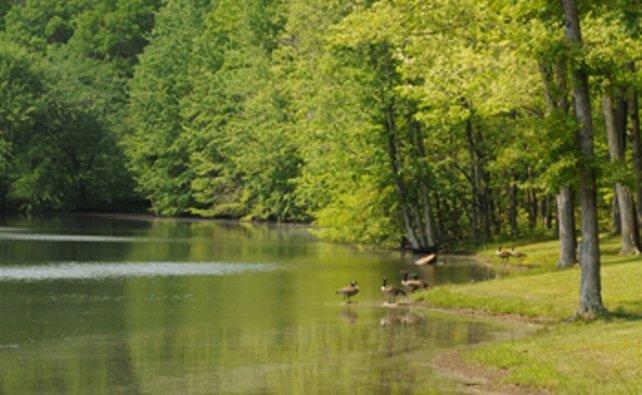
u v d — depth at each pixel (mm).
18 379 25766
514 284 39812
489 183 69188
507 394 23938
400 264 56969
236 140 107750
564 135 30453
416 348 29859
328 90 69250
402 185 67000
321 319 35812
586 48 31094
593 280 31750
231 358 28609
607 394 22391
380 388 24672
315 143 72625
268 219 111250
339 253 65562
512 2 34250
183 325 34625
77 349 30125
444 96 43812
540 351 26875
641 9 30828
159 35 134875
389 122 66438
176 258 60781
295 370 26875
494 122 62781
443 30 46312
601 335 27906
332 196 74750
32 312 37594
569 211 44562
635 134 48219
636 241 47438
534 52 32562
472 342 30719
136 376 26141
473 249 65562
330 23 79062
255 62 107375
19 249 65875
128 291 44031
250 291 44094
